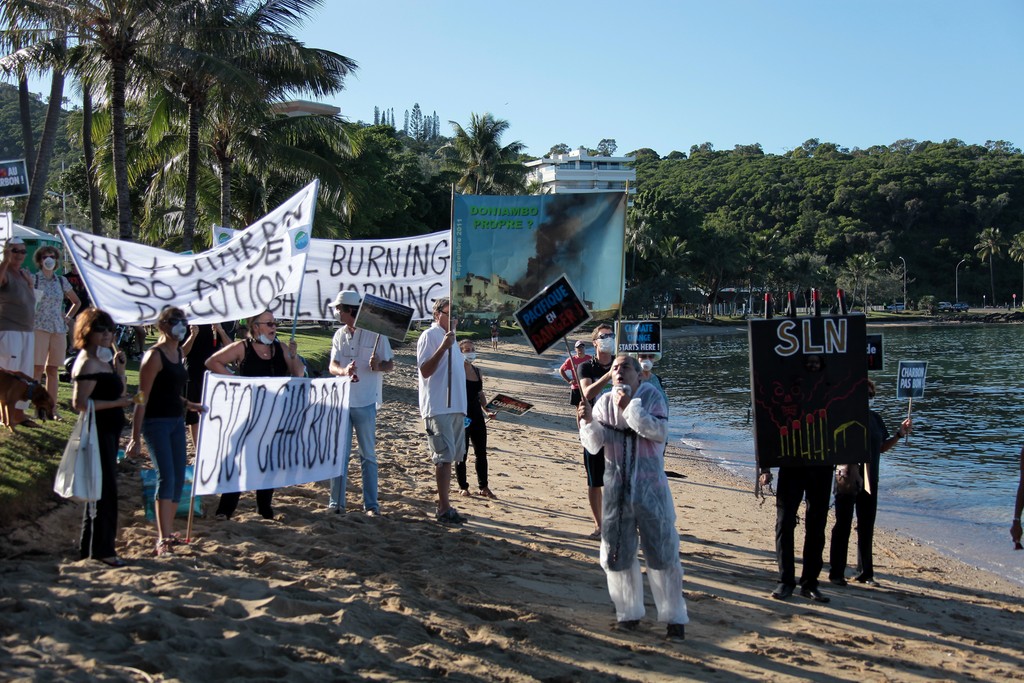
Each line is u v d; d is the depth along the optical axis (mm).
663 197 106562
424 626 5449
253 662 4469
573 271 8195
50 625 4629
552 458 15336
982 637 6922
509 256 8242
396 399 21703
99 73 19312
